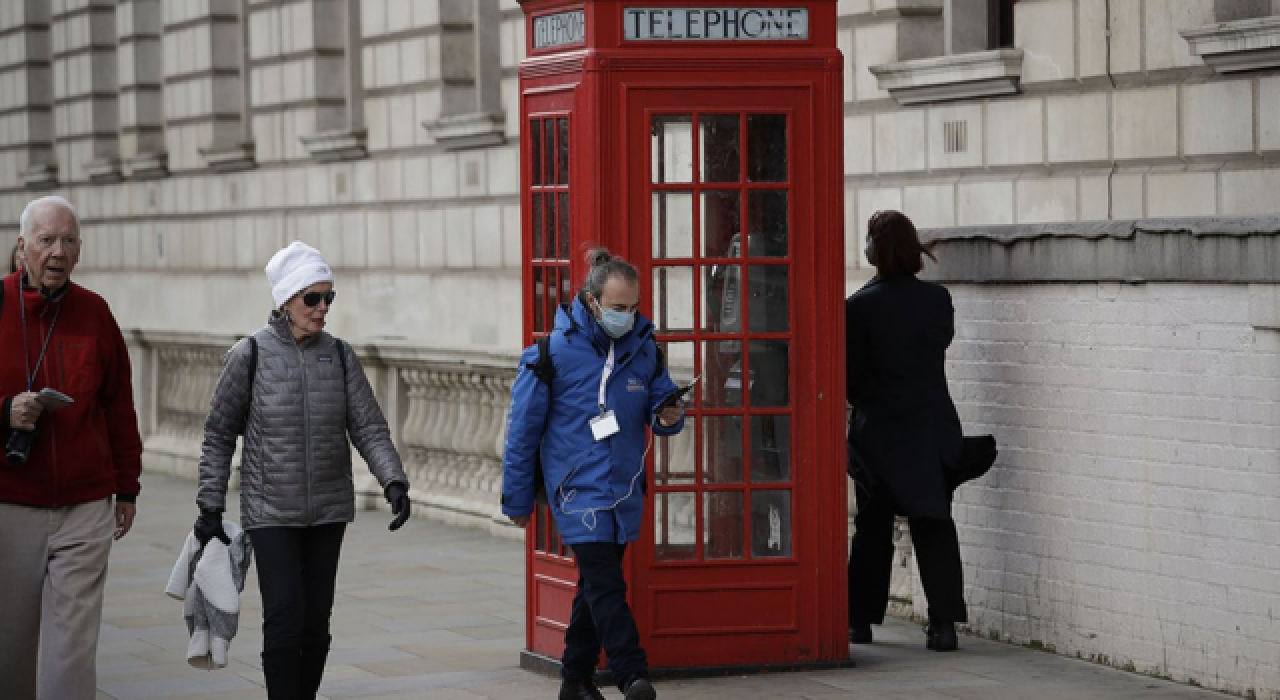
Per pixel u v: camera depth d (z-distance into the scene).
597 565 15.93
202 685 19.05
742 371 18.45
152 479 39.91
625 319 15.95
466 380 30.61
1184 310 17.48
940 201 28.44
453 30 45.06
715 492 18.45
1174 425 17.67
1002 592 20.03
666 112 18.00
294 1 51.59
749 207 18.31
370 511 32.81
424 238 46.25
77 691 15.34
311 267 15.71
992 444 19.30
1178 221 17.42
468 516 30.45
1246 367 16.86
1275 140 22.80
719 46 18.14
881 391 19.28
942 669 18.61
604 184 17.84
